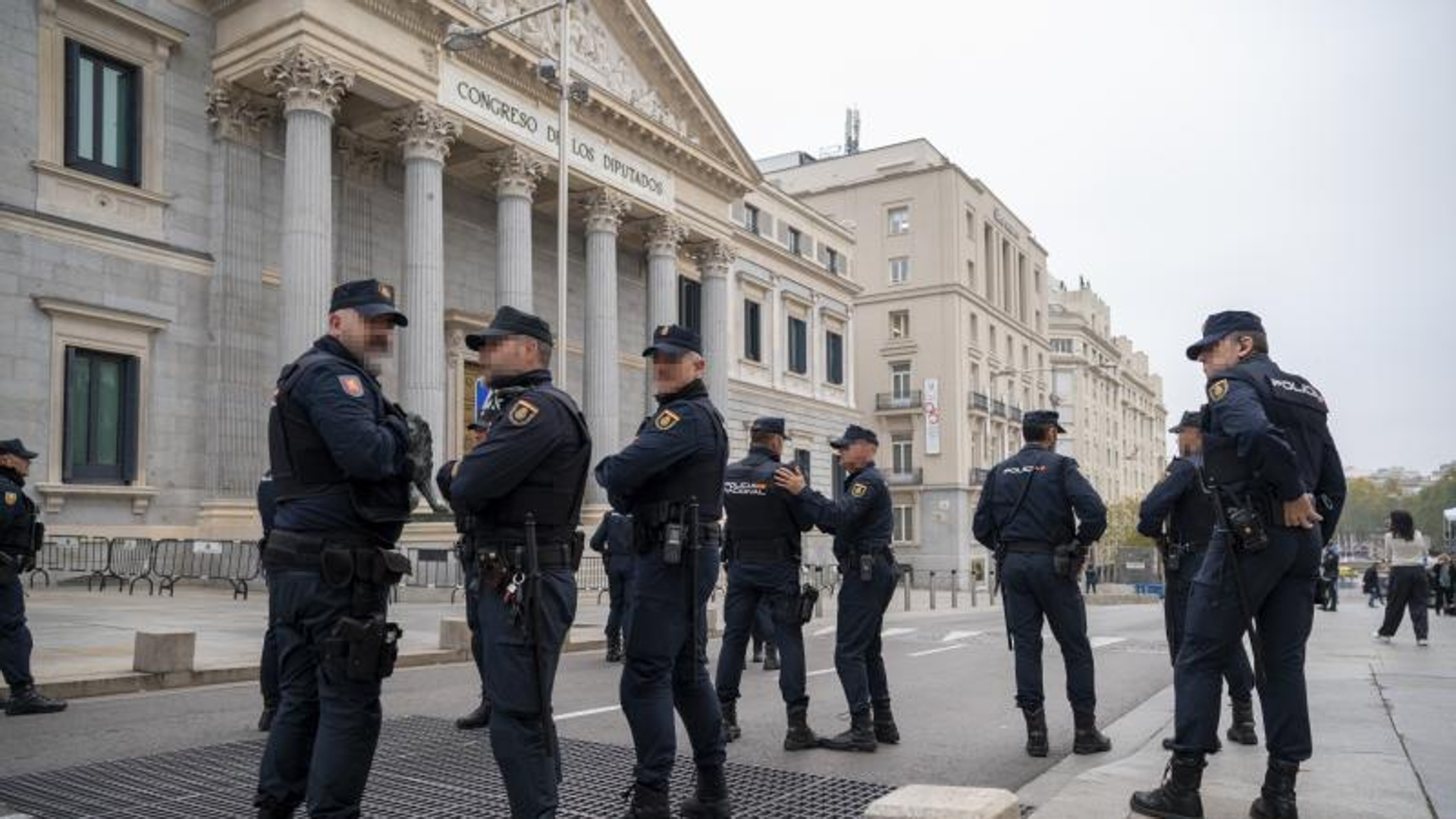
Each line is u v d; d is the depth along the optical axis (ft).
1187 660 16.61
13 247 63.46
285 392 14.15
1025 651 22.94
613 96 95.04
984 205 203.51
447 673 35.55
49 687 28.07
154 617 48.65
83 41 67.46
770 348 140.56
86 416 67.36
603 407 96.22
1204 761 16.44
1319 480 16.96
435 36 79.00
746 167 117.80
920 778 20.22
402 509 14.47
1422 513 479.82
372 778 19.58
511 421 14.11
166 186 71.51
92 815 17.02
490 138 84.79
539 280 103.60
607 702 29.37
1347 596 162.50
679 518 16.47
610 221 97.81
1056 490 22.89
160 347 70.64
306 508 13.97
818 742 23.03
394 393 83.25
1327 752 20.97
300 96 70.33
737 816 17.24
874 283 192.85
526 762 13.92
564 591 14.58
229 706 27.84
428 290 77.97
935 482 184.14
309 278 69.72
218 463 72.18
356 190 84.53
